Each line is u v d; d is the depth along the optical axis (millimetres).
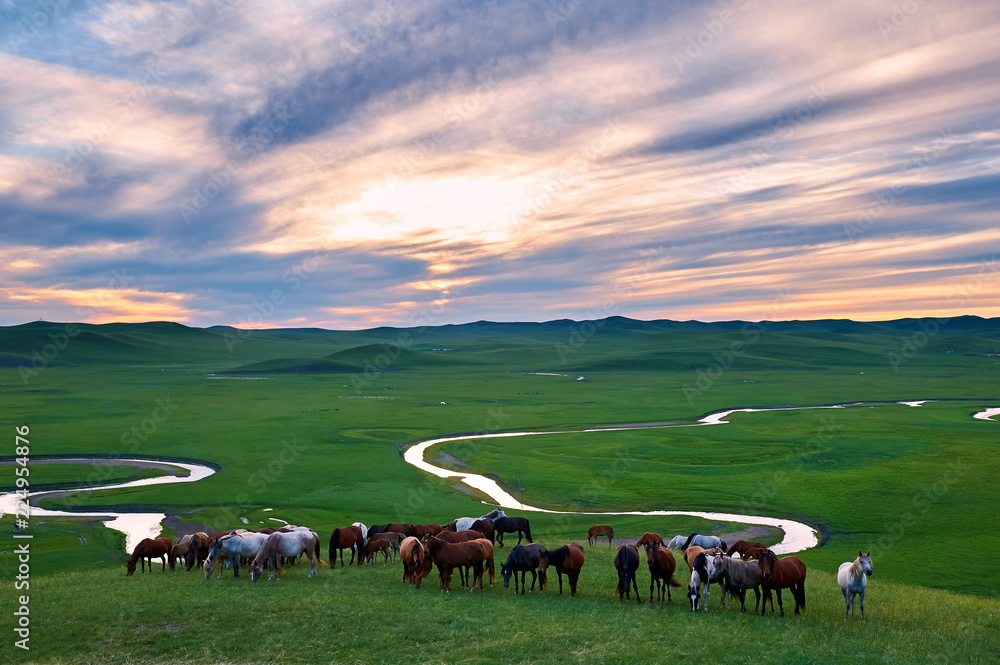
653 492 68000
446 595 24625
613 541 48375
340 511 60094
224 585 26031
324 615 20953
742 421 126438
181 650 18031
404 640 18953
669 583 25234
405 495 67062
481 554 26469
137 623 20203
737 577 23297
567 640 18734
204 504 63250
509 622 20609
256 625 20000
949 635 21062
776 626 21156
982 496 62906
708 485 70875
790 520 56125
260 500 64812
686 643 18594
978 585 37625
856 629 21219
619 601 24562
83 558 43250
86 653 17891
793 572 23078
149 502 64000
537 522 55594
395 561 34938
